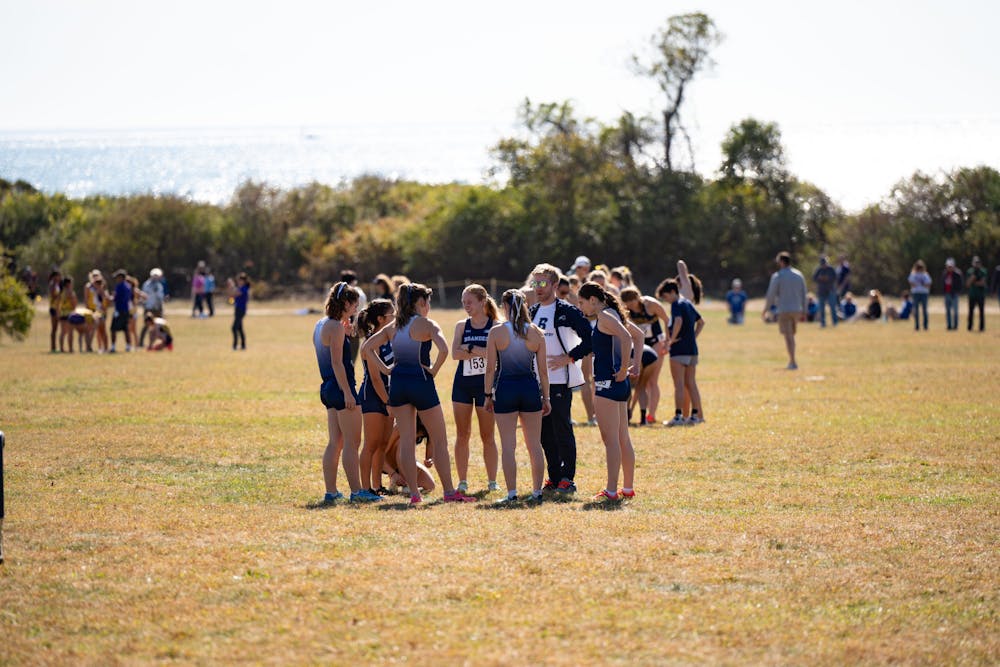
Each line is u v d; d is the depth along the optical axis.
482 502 17.09
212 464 20.56
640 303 25.64
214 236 101.44
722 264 98.31
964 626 11.04
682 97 100.69
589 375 23.28
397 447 18.97
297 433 24.17
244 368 39.34
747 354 43.81
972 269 53.56
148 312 52.88
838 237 92.94
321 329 17.06
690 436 23.52
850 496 17.17
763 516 15.68
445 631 10.77
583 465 20.47
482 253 96.69
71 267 98.25
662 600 11.72
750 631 10.77
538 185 98.50
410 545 13.95
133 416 26.77
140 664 9.99
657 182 98.81
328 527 15.00
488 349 16.89
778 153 100.44
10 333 53.97
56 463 20.48
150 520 15.51
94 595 12.00
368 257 98.88
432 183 124.62
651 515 15.72
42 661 10.08
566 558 13.27
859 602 11.75
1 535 13.61
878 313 65.00
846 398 29.36
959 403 27.80
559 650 10.27
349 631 10.80
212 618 11.20
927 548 13.87
